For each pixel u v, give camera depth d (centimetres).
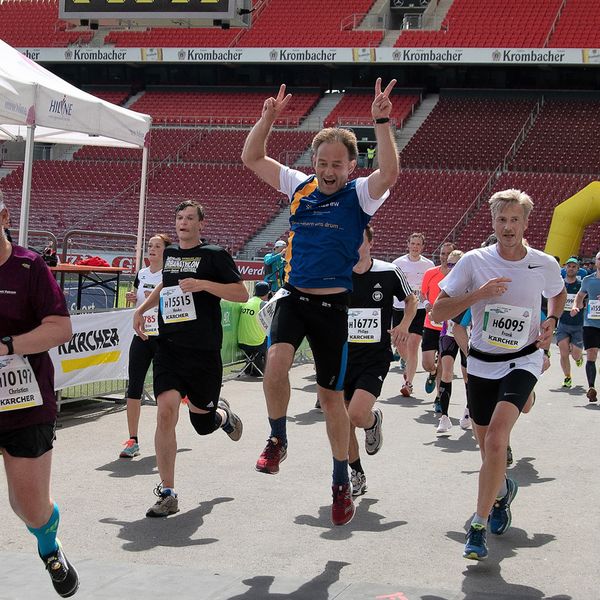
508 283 516
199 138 3950
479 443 544
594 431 943
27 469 374
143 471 714
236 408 1045
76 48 4150
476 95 4031
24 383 372
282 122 3944
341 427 496
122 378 1020
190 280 604
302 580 461
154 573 469
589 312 1162
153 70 4434
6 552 502
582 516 602
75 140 1366
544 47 3681
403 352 671
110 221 3416
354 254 471
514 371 515
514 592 448
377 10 4253
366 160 3775
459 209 3219
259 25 4225
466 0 4097
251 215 3372
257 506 612
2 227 374
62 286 1230
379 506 619
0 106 932
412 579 467
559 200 3200
